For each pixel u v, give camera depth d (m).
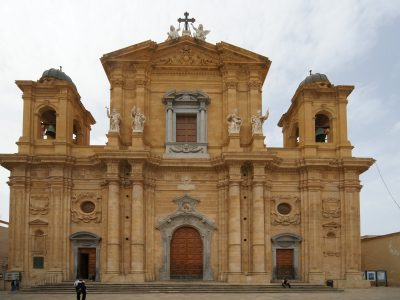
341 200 46.12
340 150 46.78
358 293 38.62
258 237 43.66
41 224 44.53
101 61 47.78
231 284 40.81
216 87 48.84
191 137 48.19
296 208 46.25
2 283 42.78
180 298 34.34
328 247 45.47
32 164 45.22
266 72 49.25
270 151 45.72
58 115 46.34
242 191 45.38
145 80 47.69
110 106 47.47
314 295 36.84
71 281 43.00
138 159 43.88
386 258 51.31
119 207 44.28
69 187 45.31
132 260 43.06
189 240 45.88
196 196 46.19
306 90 47.47
